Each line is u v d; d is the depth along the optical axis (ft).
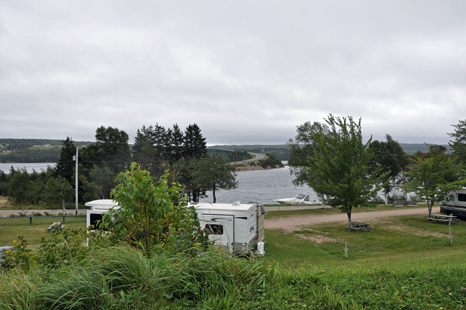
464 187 97.66
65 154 167.12
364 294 14.23
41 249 18.19
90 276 12.80
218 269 14.66
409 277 17.12
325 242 63.72
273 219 96.48
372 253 54.75
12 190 124.77
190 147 192.34
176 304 12.36
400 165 155.63
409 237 67.00
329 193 78.23
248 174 583.99
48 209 140.87
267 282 15.14
